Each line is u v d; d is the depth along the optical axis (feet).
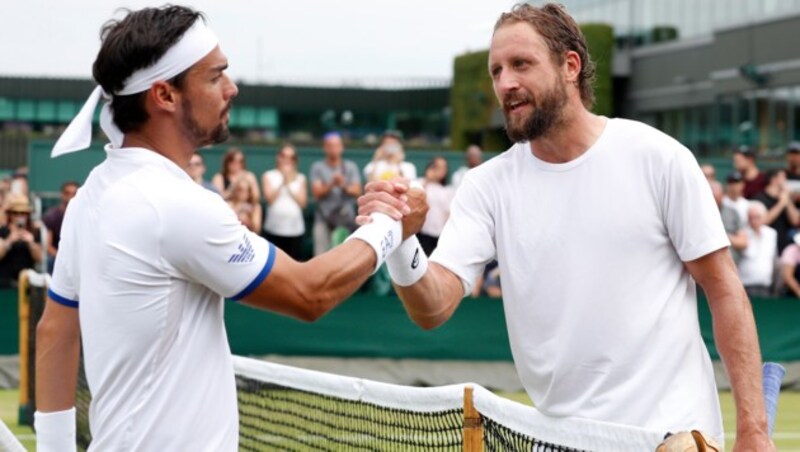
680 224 13.85
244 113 130.52
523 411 14.75
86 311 12.15
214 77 12.19
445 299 14.64
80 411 31.12
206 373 12.10
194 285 12.07
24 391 38.27
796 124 98.89
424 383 47.57
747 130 105.29
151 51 11.91
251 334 47.06
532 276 14.38
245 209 51.21
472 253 14.76
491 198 14.80
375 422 19.56
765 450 13.39
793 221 54.34
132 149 12.07
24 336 38.19
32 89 120.16
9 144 110.11
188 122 12.17
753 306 49.78
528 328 14.52
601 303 14.06
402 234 13.42
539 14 14.21
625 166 14.05
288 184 52.80
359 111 133.69
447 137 134.62
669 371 13.99
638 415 13.96
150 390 11.96
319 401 21.70
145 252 11.78
